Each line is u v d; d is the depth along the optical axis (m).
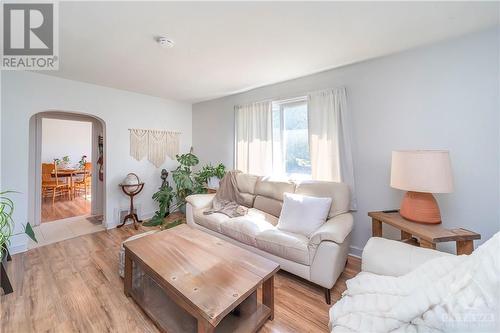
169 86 3.22
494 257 0.81
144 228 3.37
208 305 1.12
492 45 1.74
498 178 1.75
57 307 1.64
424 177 1.58
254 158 3.25
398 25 1.68
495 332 0.71
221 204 2.91
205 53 2.14
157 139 3.89
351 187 2.43
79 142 6.39
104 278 2.02
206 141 4.14
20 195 2.57
